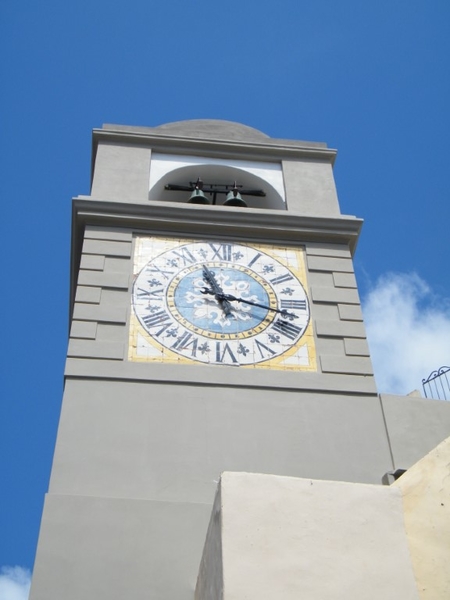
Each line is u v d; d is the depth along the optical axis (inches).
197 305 794.2
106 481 627.8
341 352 762.2
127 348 739.4
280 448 668.7
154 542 583.8
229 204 949.2
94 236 848.3
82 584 556.7
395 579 423.2
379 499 453.4
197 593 525.0
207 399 697.6
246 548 421.7
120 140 983.6
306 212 922.1
